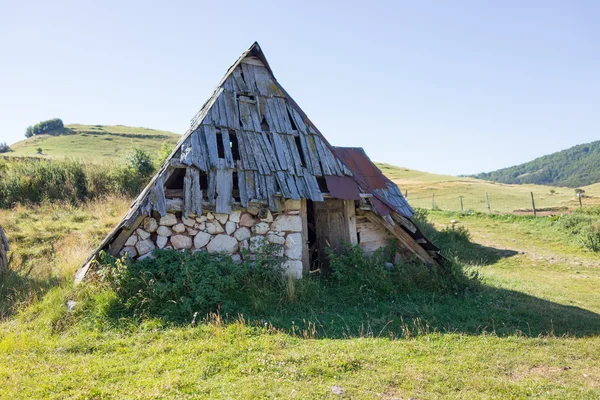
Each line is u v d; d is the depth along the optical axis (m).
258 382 5.33
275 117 11.23
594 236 17.73
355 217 11.34
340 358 6.06
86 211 18.62
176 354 6.24
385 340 7.00
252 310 8.18
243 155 10.14
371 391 5.20
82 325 7.26
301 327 7.59
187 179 9.35
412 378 5.56
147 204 8.88
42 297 8.39
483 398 5.08
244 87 11.32
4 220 15.79
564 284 12.33
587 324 8.24
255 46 11.66
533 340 7.21
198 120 10.68
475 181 74.00
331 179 10.82
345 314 8.48
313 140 11.31
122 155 27.22
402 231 11.12
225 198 9.53
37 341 6.61
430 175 83.19
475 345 6.93
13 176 21.16
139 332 7.07
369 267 9.97
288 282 8.98
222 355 6.16
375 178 14.12
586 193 54.41
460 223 23.92
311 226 12.70
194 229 9.38
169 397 4.89
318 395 5.04
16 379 5.30
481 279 11.04
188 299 7.87
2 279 9.52
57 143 74.38
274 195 9.88
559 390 5.36
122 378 5.47
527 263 15.52
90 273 8.58
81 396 4.92
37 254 12.60
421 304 9.24
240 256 9.64
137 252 9.01
